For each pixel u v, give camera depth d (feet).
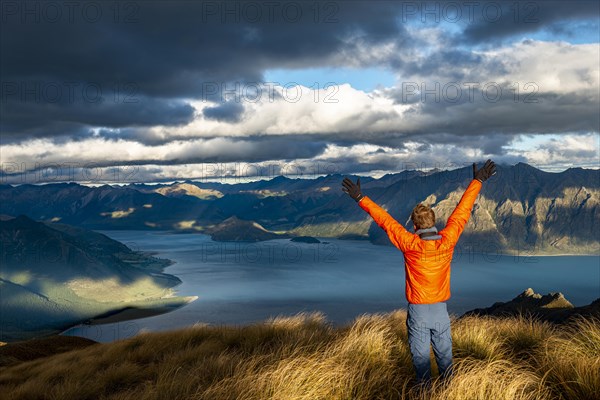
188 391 20.17
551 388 16.71
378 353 21.90
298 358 19.97
